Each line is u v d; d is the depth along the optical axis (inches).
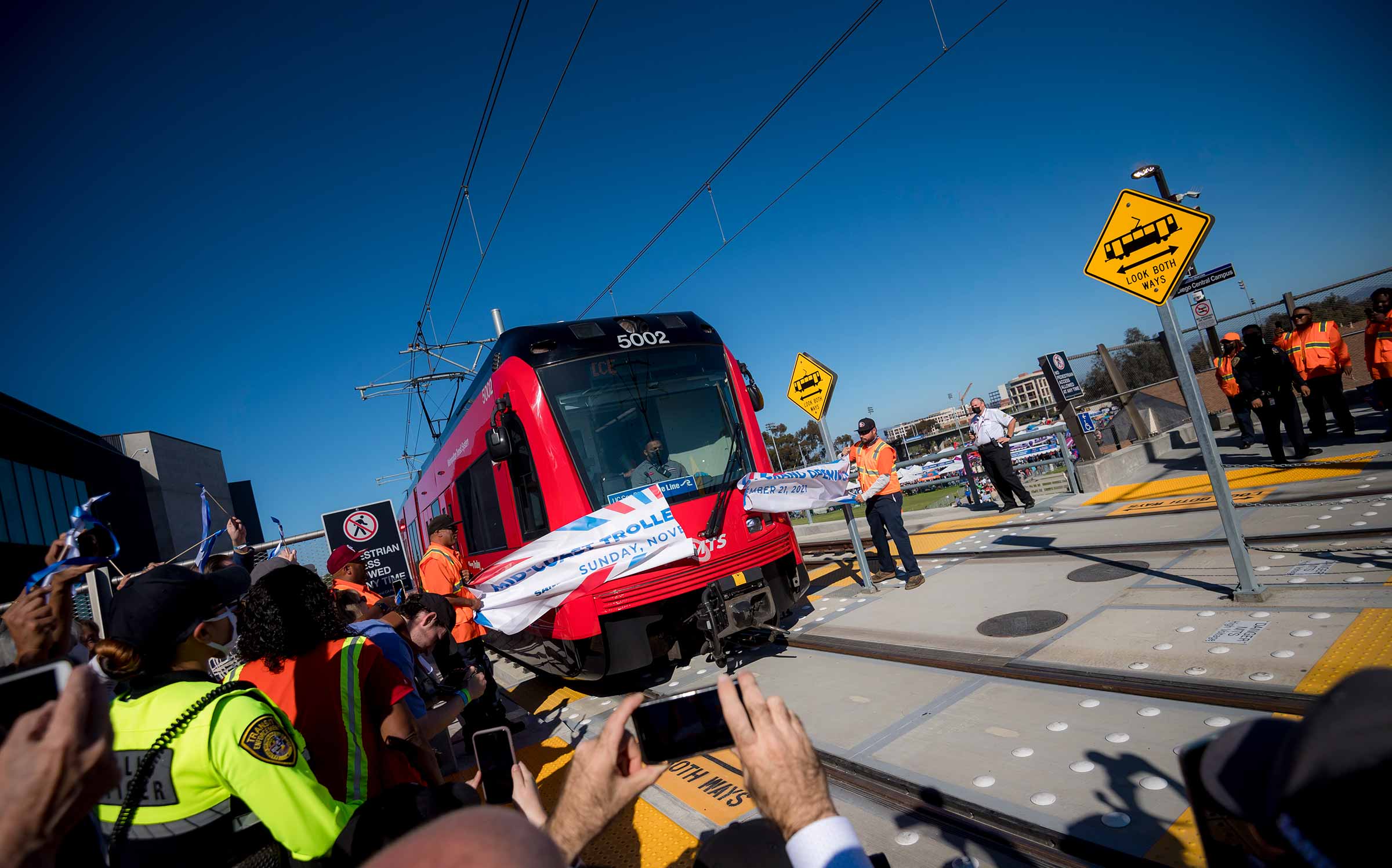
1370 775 20.3
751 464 257.8
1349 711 22.9
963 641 211.8
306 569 108.4
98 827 70.9
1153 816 109.5
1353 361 466.3
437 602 180.5
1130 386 501.4
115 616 79.4
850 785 145.6
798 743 44.0
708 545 234.5
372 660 105.0
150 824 72.6
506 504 269.6
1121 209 196.5
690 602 232.5
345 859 71.4
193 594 82.9
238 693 76.8
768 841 48.6
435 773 111.8
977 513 447.8
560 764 195.0
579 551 217.5
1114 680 158.7
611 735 52.8
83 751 39.5
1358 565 192.7
